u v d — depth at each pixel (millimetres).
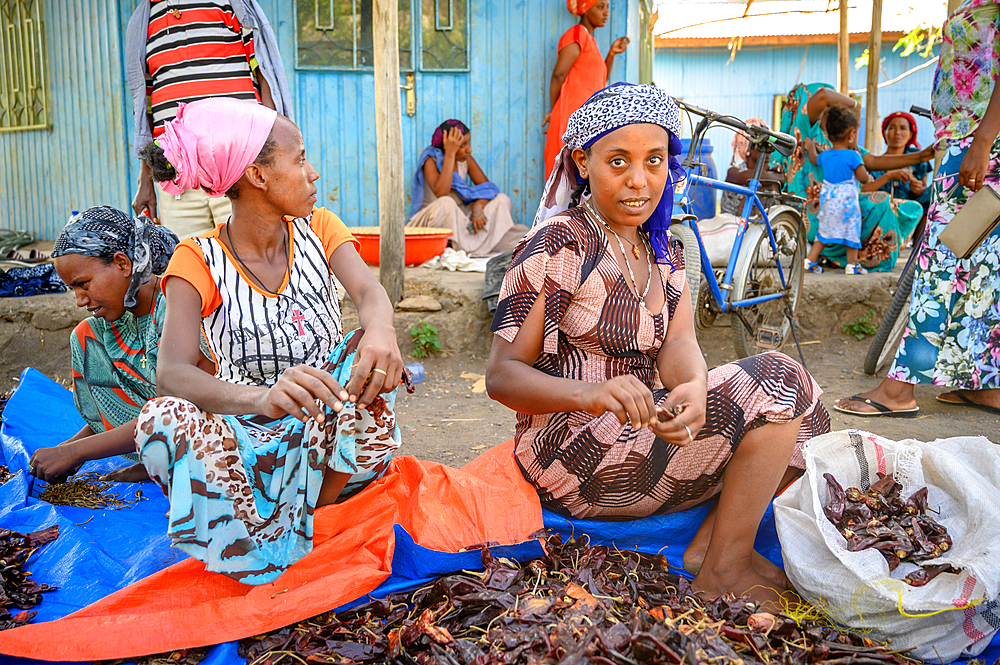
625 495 2125
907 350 3812
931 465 2041
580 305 2064
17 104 7133
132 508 2568
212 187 1961
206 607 1827
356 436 1997
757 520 2012
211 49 3770
